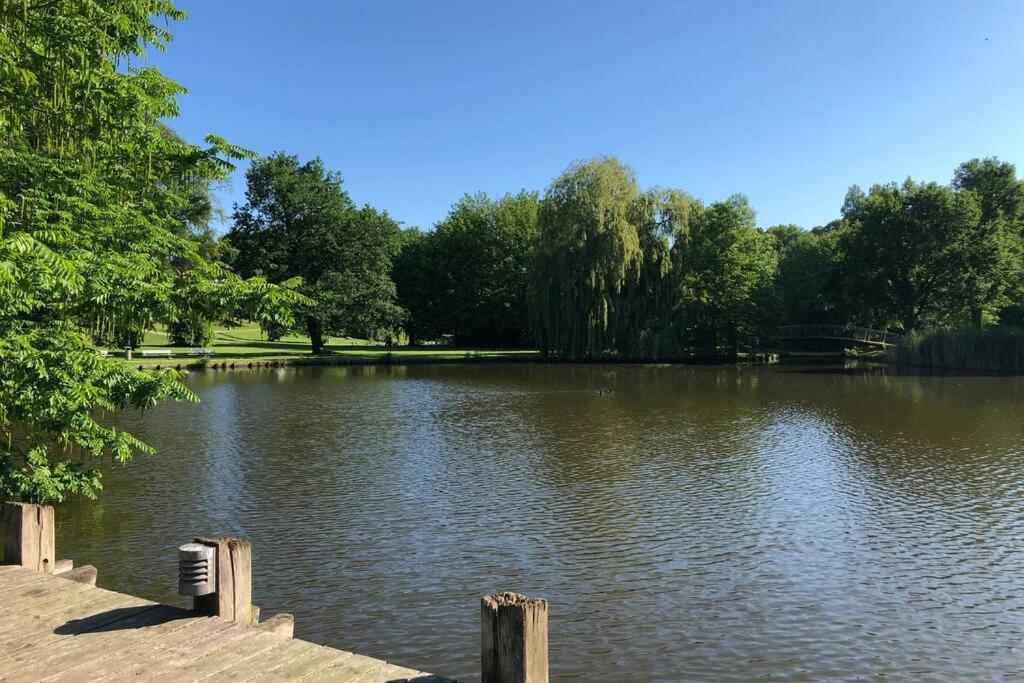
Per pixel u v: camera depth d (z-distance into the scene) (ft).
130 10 45.55
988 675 30.04
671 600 37.14
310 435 81.76
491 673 14.76
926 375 158.61
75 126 43.96
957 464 67.62
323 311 186.50
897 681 29.53
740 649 32.09
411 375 156.56
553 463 67.87
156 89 48.21
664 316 185.06
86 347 42.32
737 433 84.43
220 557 19.76
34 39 39.17
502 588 38.34
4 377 38.11
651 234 185.06
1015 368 169.48
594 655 31.50
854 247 213.46
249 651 17.62
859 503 54.44
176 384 44.98
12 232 37.01
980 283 192.85
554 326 185.37
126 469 63.41
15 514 23.94
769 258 239.91
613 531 47.67
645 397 118.11
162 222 52.90
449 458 69.82
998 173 219.41
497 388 130.82
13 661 16.96
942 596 37.81
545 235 188.24
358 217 212.23
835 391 126.93
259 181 192.44
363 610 35.35
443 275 257.34
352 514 50.80
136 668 16.66
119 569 39.29
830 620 34.99
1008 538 46.62
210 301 40.27
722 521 50.06
